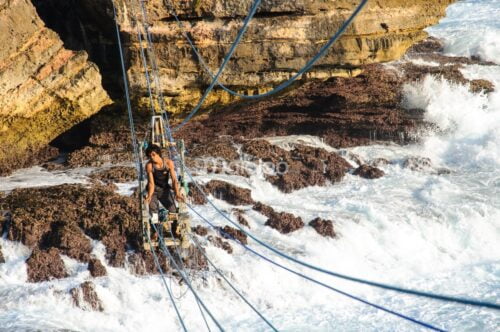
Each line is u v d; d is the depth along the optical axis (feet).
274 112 97.91
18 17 77.15
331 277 64.39
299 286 62.69
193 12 84.23
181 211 43.62
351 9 89.81
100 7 83.15
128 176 80.28
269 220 70.95
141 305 58.70
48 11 90.99
